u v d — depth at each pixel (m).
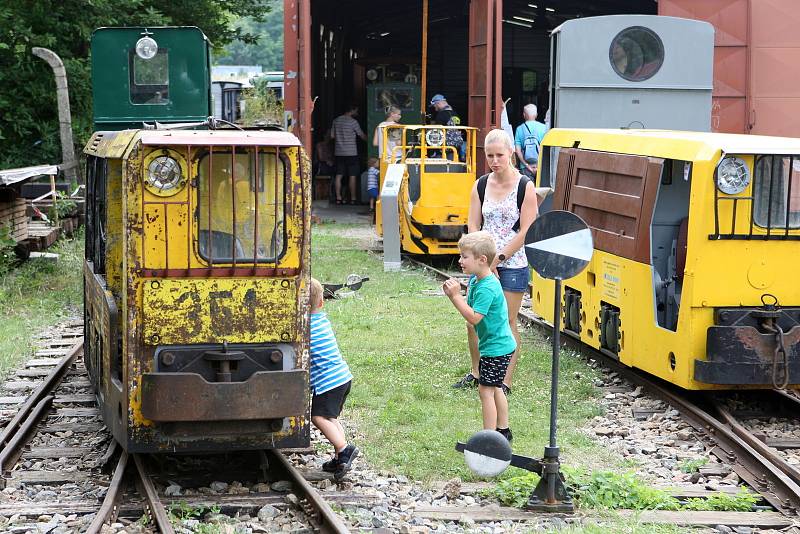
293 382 6.81
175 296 6.74
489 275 7.63
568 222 6.85
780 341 8.80
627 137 10.26
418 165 18.31
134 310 6.74
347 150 28.22
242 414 6.72
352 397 9.52
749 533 6.57
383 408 9.24
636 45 18.11
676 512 6.88
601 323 10.52
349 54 35.94
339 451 7.31
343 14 33.44
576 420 8.99
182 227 6.75
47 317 13.70
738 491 7.31
